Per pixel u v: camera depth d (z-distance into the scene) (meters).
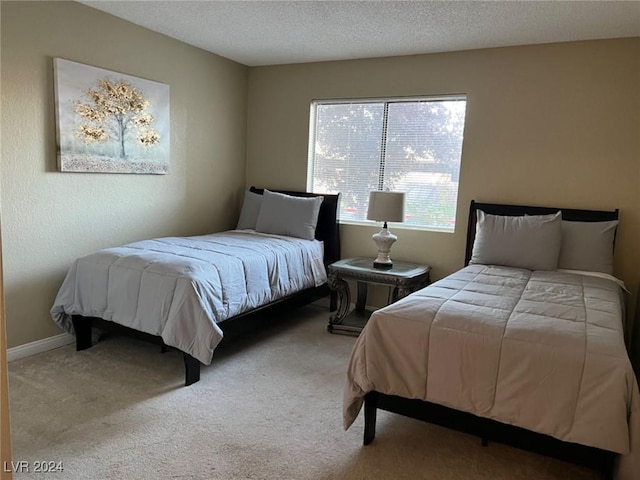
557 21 2.93
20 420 2.19
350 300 4.30
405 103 4.02
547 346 1.72
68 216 3.13
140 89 3.51
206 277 2.69
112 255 2.91
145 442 2.05
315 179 4.51
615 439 1.57
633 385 1.59
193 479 1.82
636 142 3.20
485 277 2.76
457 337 1.86
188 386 2.60
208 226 4.39
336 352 3.21
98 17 3.16
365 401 2.08
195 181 4.18
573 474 1.94
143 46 3.51
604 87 3.25
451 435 2.21
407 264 3.85
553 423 1.67
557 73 3.38
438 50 3.70
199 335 2.56
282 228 4.02
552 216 3.21
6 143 2.74
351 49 3.81
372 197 3.65
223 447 2.03
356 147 4.28
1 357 0.90
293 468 1.91
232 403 2.43
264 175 4.70
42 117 2.90
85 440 2.05
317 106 4.43
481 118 3.65
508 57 3.52
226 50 4.05
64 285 2.97
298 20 3.18
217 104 4.32
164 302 2.61
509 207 3.55
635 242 3.25
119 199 3.49
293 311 4.21
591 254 3.12
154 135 3.68
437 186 3.97
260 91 4.62
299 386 2.66
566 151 3.40
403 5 2.81
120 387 2.56
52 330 3.09
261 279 3.17
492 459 2.03
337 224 4.24
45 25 2.86
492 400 1.78
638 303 3.15
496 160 3.63
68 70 2.99
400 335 1.97
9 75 2.71
